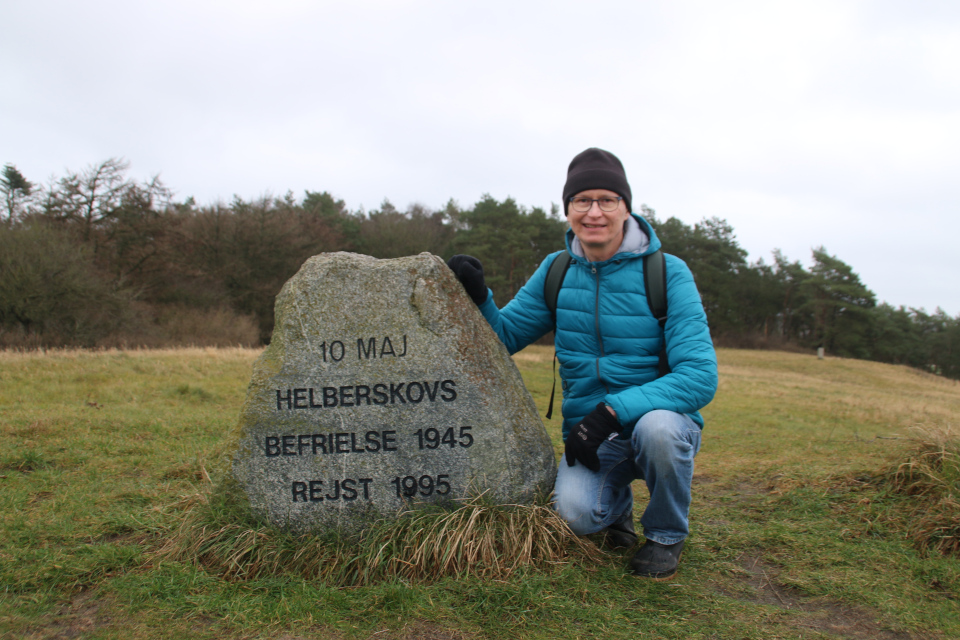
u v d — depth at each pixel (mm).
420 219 52469
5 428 5316
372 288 3064
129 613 2365
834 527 3432
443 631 2279
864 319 55719
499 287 41688
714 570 2896
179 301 29047
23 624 2270
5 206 25438
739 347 53281
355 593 2523
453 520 2840
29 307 20516
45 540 3035
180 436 5520
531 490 3010
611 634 2271
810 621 2424
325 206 50031
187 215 33125
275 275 32531
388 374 3000
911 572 2834
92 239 25844
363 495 2955
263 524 2932
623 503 3102
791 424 8742
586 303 3049
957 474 3525
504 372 3098
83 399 7305
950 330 58812
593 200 2920
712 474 4926
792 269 59469
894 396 19531
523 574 2621
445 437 2986
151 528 3174
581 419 3051
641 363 2949
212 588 2559
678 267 2969
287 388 2992
